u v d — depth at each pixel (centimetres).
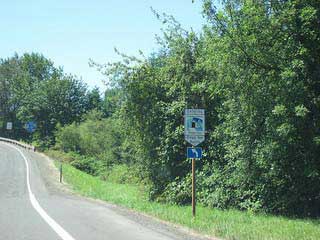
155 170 2447
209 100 2294
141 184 2684
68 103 8256
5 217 1543
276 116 1731
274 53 1773
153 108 2428
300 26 1733
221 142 2158
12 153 5728
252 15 1772
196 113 1609
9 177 3328
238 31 1798
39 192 2544
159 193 2458
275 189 1867
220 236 1241
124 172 4484
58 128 7000
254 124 1836
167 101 2445
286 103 1702
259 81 1812
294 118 1700
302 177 1811
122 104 2525
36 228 1323
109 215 1656
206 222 1484
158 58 2552
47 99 8200
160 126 2427
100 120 7512
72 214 1652
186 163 2341
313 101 1723
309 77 1744
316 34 1728
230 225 1416
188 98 2322
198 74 2300
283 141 1739
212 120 2291
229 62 1825
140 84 2450
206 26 1925
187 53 2316
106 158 5925
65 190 2775
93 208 1877
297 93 1686
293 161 1795
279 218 1697
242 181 1922
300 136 1748
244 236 1225
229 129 1925
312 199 1842
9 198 2202
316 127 1733
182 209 1958
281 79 1716
